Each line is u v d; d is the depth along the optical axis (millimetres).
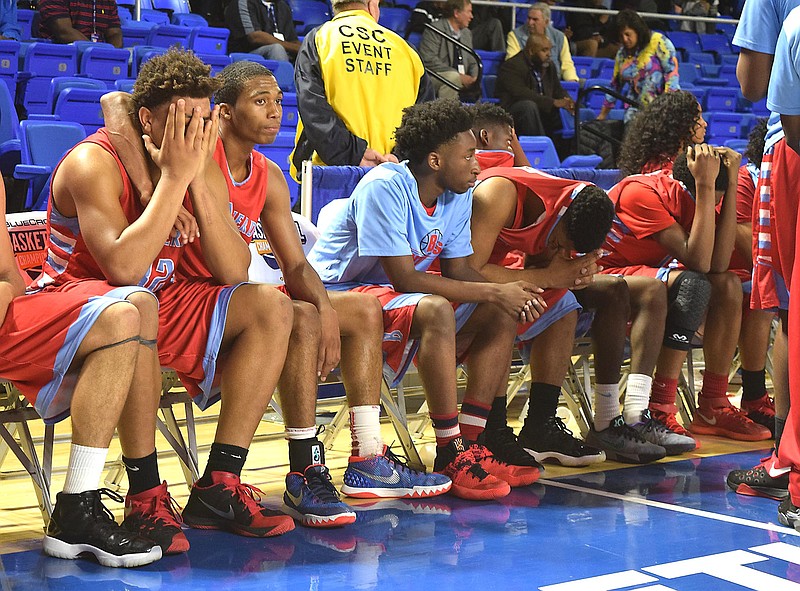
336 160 4789
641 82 8414
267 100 3043
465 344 3549
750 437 4207
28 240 3281
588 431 3939
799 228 2873
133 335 2498
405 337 3266
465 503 3162
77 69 7812
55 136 5707
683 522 2949
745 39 3363
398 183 3316
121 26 8836
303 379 2943
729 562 2570
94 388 2477
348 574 2461
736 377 5625
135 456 2631
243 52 8789
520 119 8508
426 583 2400
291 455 2969
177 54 2721
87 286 2662
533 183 3562
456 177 3322
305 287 3123
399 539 2766
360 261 3477
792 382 2918
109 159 2686
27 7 9164
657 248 4145
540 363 3723
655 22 12281
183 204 2889
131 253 2590
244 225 3088
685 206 4039
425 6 8938
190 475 3111
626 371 4480
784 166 3012
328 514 2852
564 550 2668
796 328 2895
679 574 2475
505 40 10289
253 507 2787
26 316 2502
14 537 2766
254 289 2816
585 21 11406
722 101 10602
